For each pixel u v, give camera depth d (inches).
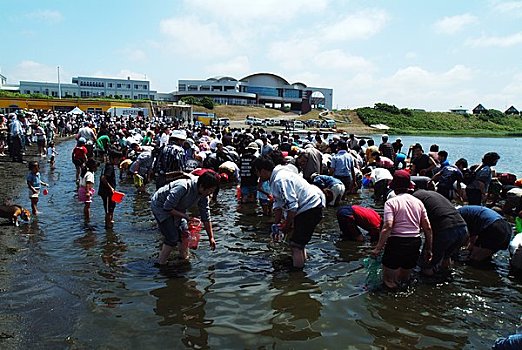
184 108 3100.4
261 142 645.3
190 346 177.5
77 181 558.9
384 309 218.4
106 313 203.9
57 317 198.1
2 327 187.3
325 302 224.1
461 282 257.8
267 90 5359.3
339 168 519.5
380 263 252.8
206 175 262.2
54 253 287.1
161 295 226.4
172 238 268.2
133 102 2942.9
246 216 410.9
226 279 251.3
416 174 547.5
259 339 185.2
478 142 2440.9
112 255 286.7
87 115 1827.0
